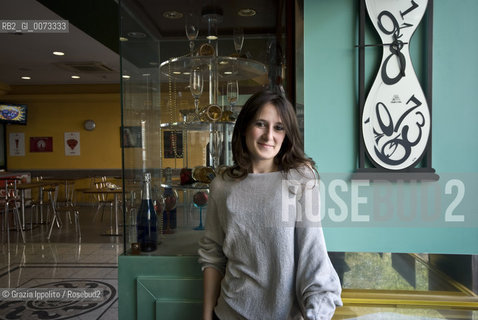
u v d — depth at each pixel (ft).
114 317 8.43
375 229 4.73
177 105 5.86
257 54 5.99
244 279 3.38
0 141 29.68
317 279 3.01
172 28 5.81
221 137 5.68
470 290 4.62
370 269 4.75
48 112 29.94
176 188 5.36
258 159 3.57
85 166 30.01
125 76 4.90
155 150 5.65
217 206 3.73
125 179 4.98
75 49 19.40
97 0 8.46
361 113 4.59
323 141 4.75
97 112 29.89
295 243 3.37
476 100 4.52
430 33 4.46
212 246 3.90
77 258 13.53
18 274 11.66
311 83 4.74
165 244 5.30
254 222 3.34
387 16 4.51
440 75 4.54
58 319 8.36
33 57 20.85
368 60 4.61
